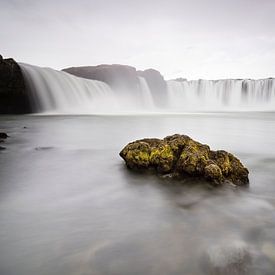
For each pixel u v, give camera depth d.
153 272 3.46
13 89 36.62
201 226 4.84
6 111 38.81
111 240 4.28
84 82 55.12
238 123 31.95
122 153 9.23
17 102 38.81
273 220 5.12
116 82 72.12
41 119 33.12
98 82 60.88
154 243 4.19
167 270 3.51
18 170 9.05
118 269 3.52
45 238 4.32
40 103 42.66
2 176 8.25
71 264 3.61
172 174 7.70
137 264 3.63
